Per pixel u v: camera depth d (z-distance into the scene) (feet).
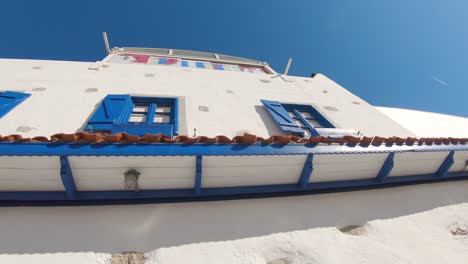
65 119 19.30
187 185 15.71
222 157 15.01
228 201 16.38
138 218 14.43
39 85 23.72
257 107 26.12
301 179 17.30
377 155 18.21
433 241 16.33
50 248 12.50
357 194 18.99
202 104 24.71
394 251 15.11
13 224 13.24
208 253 13.34
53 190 14.37
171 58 38.58
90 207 14.62
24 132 17.28
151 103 24.17
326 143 16.94
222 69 38.50
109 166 13.98
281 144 15.89
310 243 14.70
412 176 20.70
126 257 12.60
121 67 30.66
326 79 38.37
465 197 20.86
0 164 12.93
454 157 21.01
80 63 29.76
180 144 14.17
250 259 13.47
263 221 15.53
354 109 29.58
